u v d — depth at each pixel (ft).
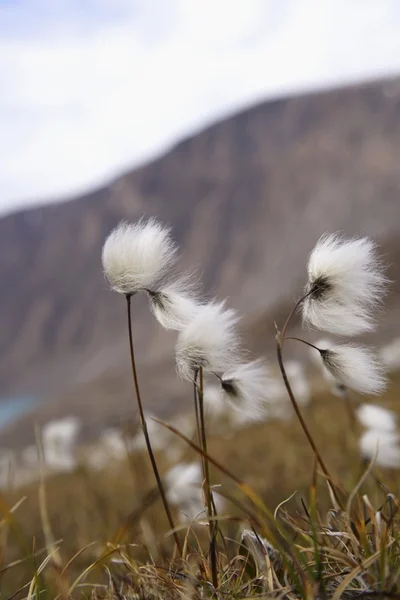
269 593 6.31
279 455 27.17
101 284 593.83
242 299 465.06
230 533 11.58
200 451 6.48
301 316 7.40
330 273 7.20
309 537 7.44
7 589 12.06
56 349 570.05
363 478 7.36
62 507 26.02
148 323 449.06
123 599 7.50
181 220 590.55
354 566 6.33
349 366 7.30
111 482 30.19
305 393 33.71
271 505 16.29
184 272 7.60
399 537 6.88
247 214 550.36
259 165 579.89
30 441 149.18
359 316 7.29
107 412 130.31
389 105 542.98
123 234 7.30
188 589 6.83
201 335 7.07
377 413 10.86
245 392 7.34
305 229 479.41
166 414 105.60
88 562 12.25
